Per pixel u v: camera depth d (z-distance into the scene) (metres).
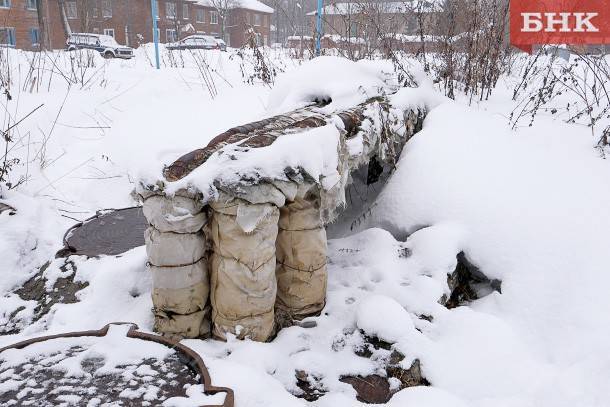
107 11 33.78
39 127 6.03
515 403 2.45
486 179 3.66
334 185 2.91
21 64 8.66
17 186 4.93
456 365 2.69
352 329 2.97
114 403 2.20
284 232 2.92
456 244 3.41
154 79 8.11
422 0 6.05
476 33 5.54
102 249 3.75
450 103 4.91
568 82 6.03
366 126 3.55
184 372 2.43
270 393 2.32
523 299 3.10
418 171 3.92
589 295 2.96
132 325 2.81
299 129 3.04
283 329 2.95
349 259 3.60
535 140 4.11
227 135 3.02
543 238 3.26
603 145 3.95
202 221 2.62
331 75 4.45
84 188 5.26
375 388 2.62
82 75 7.52
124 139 6.04
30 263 3.96
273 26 43.25
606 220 3.26
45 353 2.57
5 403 2.20
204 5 38.16
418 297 3.13
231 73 8.66
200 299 2.75
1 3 21.83
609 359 2.59
